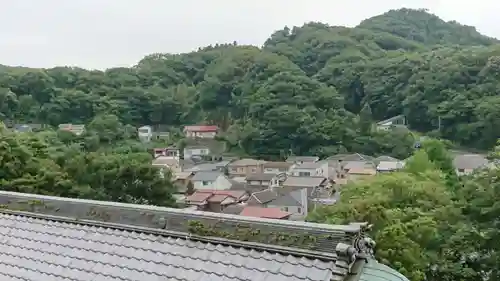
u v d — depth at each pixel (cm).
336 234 732
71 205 1013
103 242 899
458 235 2328
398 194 2797
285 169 7725
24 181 3130
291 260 741
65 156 4184
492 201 2412
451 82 9262
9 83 10338
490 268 2266
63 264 862
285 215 5084
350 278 682
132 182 4056
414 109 9650
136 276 791
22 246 939
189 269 779
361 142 8681
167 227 891
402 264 1919
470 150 8181
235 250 794
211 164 8494
